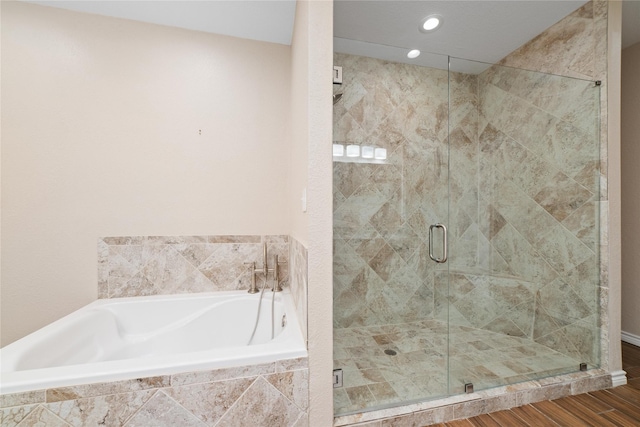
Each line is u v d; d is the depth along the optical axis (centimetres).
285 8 168
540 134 200
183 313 177
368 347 189
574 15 182
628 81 219
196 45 189
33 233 163
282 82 205
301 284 132
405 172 210
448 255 219
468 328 214
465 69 221
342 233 188
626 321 218
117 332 164
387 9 178
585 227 178
